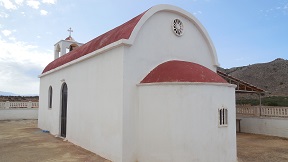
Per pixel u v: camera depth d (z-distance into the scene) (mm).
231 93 7785
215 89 7215
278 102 29266
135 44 7570
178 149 6676
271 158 8555
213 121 7047
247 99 37750
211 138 6957
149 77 7500
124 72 7211
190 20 9336
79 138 9883
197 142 6754
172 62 7914
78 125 10055
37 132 13938
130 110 7297
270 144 11164
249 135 13945
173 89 6875
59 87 12617
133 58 7477
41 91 16156
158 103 7023
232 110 7723
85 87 9633
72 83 10953
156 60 8094
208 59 9930
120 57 7355
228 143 7379
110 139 7648
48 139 11531
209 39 9805
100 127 8312
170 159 6691
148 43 7938
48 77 14727
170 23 8695
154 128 7012
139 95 7473
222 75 12984
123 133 7066
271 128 13711
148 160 7031
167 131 6801
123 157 7008
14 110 21078
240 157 8656
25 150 9102
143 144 7203
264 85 53656
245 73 62344
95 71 8906
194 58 9320
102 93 8328
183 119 6754
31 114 21734
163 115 6906
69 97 11164
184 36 9070
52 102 13625
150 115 7129
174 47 8680
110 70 7895
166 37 8492
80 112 9938
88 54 9234
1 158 7926
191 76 7023
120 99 7230
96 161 7484
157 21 8297
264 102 30297
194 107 6832
